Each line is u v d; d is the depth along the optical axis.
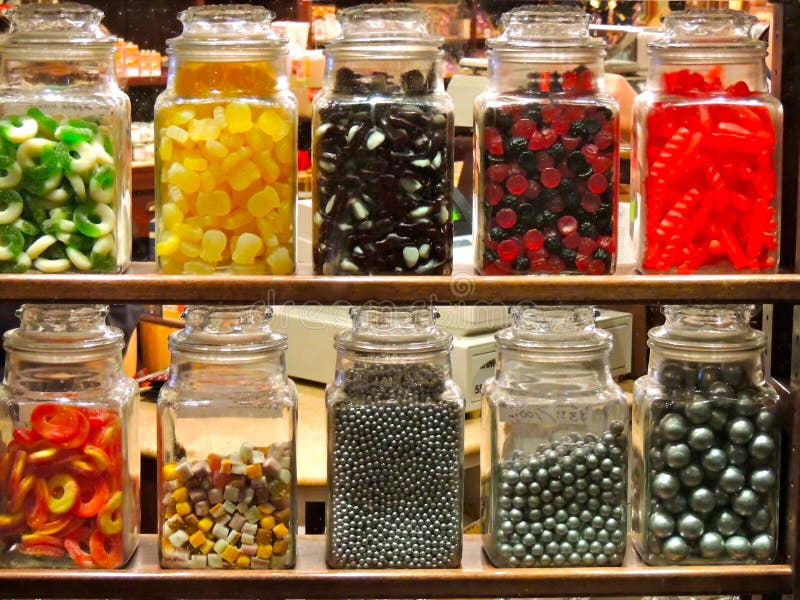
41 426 1.15
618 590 1.17
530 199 1.12
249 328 1.20
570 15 1.15
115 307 1.73
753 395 1.19
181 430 1.17
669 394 1.20
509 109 1.11
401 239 1.11
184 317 1.23
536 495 1.18
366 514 1.18
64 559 1.17
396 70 1.12
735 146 1.11
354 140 1.10
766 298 1.11
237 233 1.11
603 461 1.18
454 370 1.67
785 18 1.20
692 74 1.14
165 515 1.18
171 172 1.10
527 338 1.20
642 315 1.65
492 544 1.20
